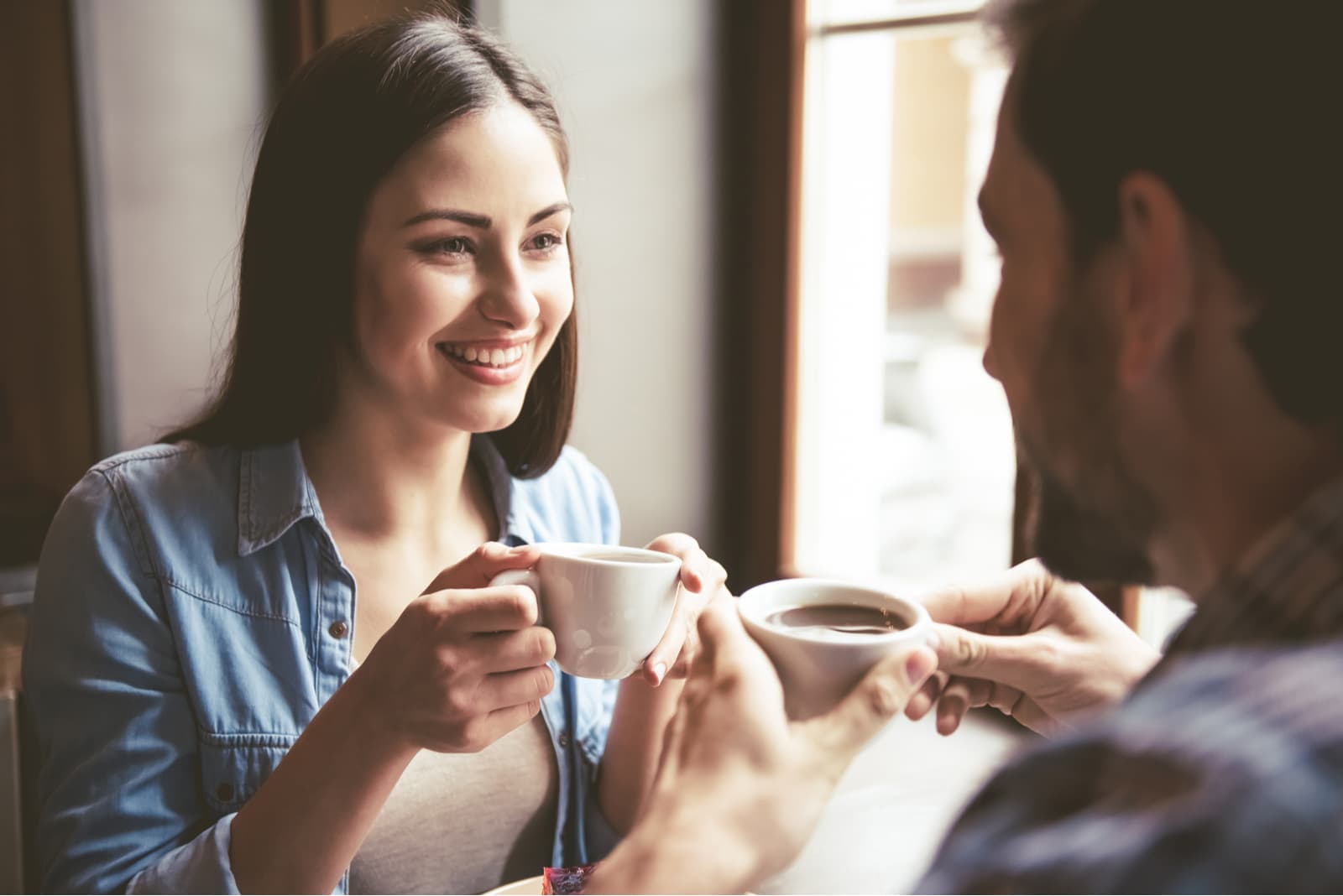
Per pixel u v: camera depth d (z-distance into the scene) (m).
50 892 1.01
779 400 2.76
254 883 0.89
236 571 1.11
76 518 1.11
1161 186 0.49
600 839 1.22
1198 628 0.47
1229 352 0.49
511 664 0.83
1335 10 0.45
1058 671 0.83
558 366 1.27
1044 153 0.55
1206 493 0.52
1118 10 0.51
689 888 0.54
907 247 7.24
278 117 1.10
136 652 1.07
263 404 1.16
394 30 1.06
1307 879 0.34
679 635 0.92
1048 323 0.56
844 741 0.61
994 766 0.47
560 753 1.20
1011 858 0.39
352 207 1.04
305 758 0.88
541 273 1.12
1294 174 0.46
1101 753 0.41
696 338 2.72
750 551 2.89
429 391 1.08
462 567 0.87
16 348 2.20
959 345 7.10
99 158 2.06
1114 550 0.59
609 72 2.43
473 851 1.15
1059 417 0.57
